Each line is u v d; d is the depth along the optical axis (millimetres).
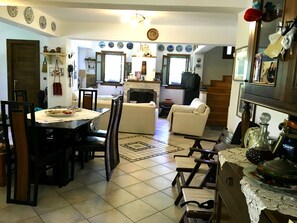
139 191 3021
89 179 3301
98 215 2480
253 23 1629
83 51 9328
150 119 5754
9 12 3934
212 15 4484
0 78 7070
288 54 1126
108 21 5672
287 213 941
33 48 6945
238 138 2459
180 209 2652
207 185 2291
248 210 1114
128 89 8906
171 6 3084
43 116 3293
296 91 1051
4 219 2346
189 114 5836
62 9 4652
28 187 2584
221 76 9164
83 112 3773
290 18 1150
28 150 2529
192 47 9203
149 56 9047
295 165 1166
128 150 4605
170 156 4363
